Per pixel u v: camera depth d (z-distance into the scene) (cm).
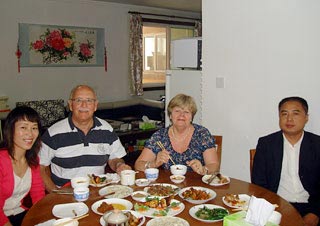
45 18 560
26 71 551
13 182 194
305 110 211
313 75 273
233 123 335
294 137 216
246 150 327
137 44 675
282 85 294
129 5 665
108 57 650
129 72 682
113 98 668
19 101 548
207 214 153
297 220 149
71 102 233
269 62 301
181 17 750
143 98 696
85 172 236
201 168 209
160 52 750
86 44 614
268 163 221
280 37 291
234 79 329
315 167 212
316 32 267
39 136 204
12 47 531
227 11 327
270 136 225
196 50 367
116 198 172
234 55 326
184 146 231
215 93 347
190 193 175
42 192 211
